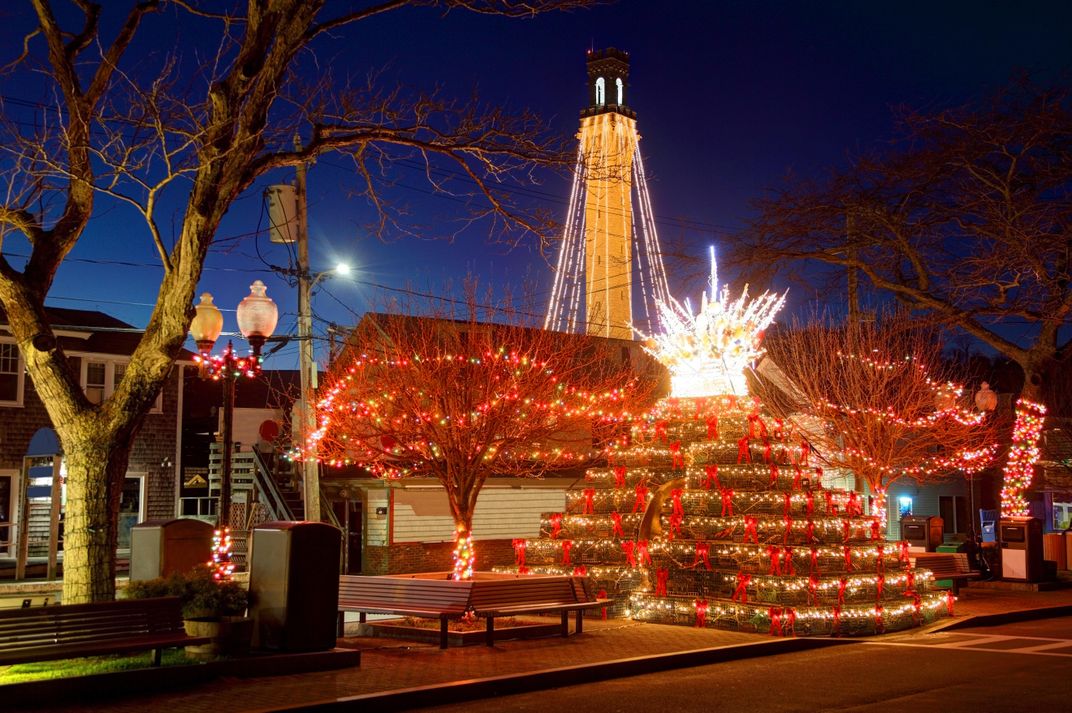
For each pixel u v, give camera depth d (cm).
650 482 1956
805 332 3038
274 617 1202
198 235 1134
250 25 1148
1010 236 2314
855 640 1623
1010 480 2612
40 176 1182
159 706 975
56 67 1180
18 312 1129
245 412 3944
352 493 2766
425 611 1420
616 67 6038
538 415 2141
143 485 3475
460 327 2277
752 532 1716
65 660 1109
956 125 2383
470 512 1706
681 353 2042
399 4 1247
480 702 1099
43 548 3291
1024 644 1552
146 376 1141
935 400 2897
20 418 3259
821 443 2928
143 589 1198
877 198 2566
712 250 2080
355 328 2375
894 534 3688
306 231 2122
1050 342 2542
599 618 1811
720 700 1102
